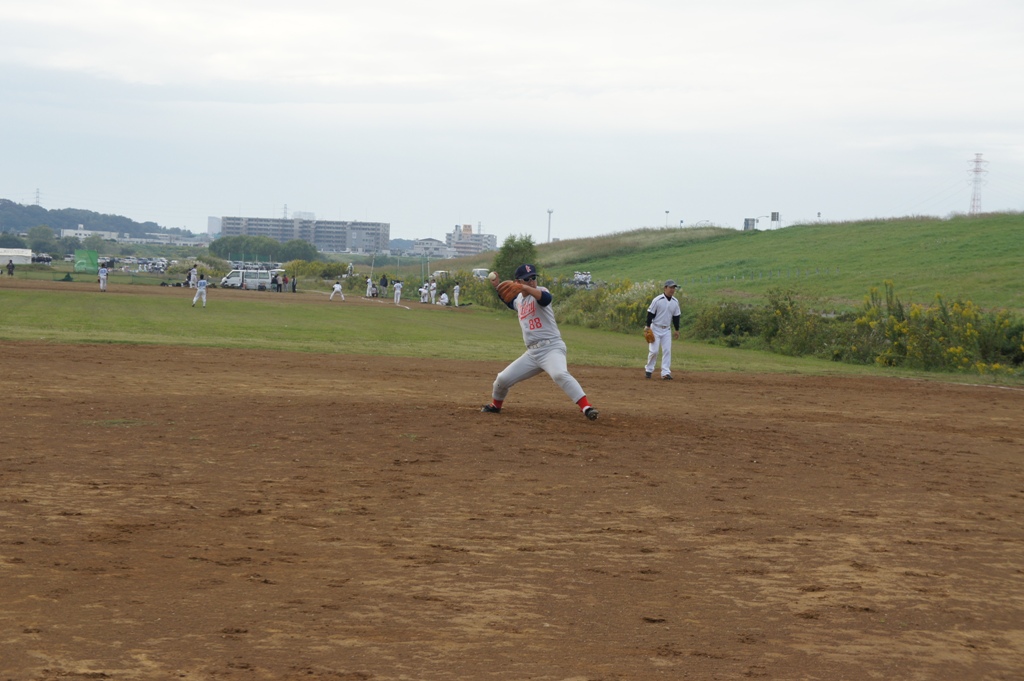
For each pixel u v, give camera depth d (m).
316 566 6.74
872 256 96.38
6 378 17.12
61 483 9.02
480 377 21.16
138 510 8.16
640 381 22.12
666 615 5.98
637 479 10.41
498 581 6.55
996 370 31.27
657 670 5.06
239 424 12.67
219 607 5.77
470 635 5.47
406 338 34.50
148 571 6.45
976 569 7.37
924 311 37.12
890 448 13.47
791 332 39.34
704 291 84.88
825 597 6.48
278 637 5.31
